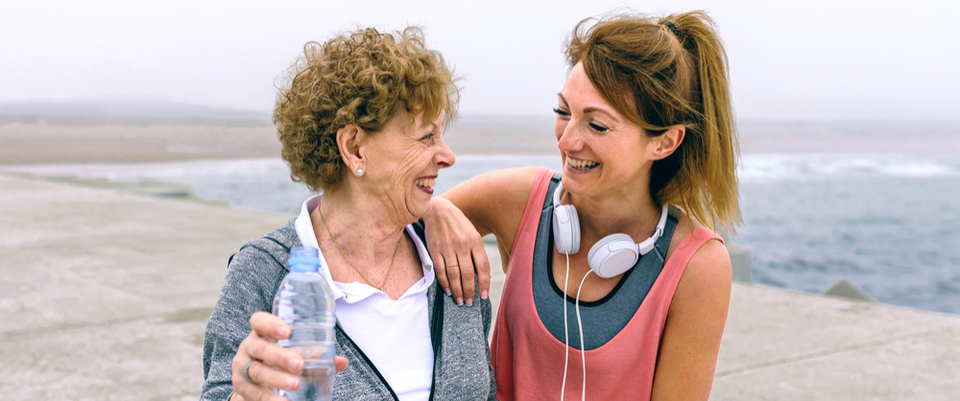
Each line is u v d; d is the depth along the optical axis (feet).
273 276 4.82
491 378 5.73
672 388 5.45
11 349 12.72
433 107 4.82
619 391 5.43
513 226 6.07
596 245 5.29
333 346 4.24
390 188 4.92
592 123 5.00
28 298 16.25
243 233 25.86
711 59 5.10
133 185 48.57
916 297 59.57
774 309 16.60
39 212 30.66
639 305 5.35
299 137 4.89
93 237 24.52
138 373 11.68
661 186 5.54
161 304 15.84
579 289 5.50
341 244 5.21
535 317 5.60
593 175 5.16
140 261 20.54
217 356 4.55
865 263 73.20
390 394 4.97
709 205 5.47
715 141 5.20
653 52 4.86
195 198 44.86
